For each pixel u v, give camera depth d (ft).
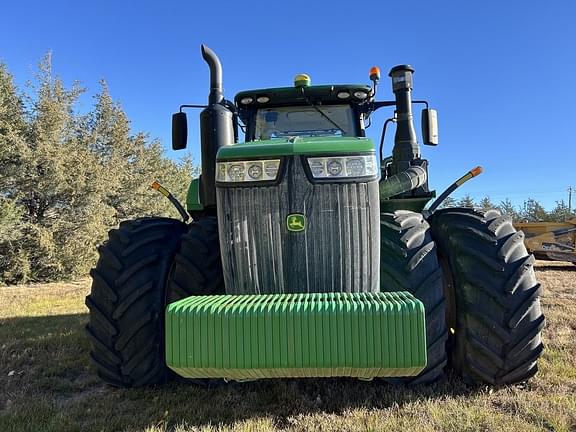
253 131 13.94
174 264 11.15
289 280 8.38
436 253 10.31
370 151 8.57
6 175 44.60
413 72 13.01
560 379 10.88
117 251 10.75
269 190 8.41
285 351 6.95
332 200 8.33
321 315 6.96
